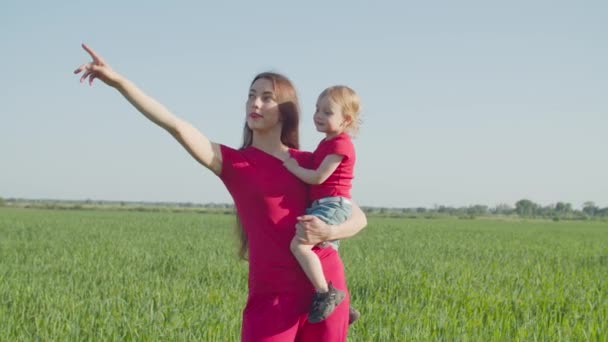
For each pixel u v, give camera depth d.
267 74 4.96
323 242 4.79
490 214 178.62
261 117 4.86
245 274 15.49
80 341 7.74
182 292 11.32
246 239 5.21
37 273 15.27
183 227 45.12
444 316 9.10
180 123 4.48
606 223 98.19
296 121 5.03
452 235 42.44
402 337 7.98
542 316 9.33
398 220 83.44
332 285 4.68
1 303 10.07
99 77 4.28
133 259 19.45
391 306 10.11
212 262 18.70
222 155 4.68
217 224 51.09
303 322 4.71
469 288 12.52
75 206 123.12
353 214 4.99
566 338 8.14
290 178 4.84
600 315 9.66
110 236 33.09
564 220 120.44
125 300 10.68
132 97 4.34
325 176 4.85
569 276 16.44
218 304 10.18
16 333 8.16
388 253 24.27
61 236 32.47
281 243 4.70
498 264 19.86
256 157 4.78
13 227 40.88
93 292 11.45
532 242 36.06
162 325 8.32
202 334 7.96
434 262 20.02
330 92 5.26
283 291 4.66
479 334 8.32
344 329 4.77
